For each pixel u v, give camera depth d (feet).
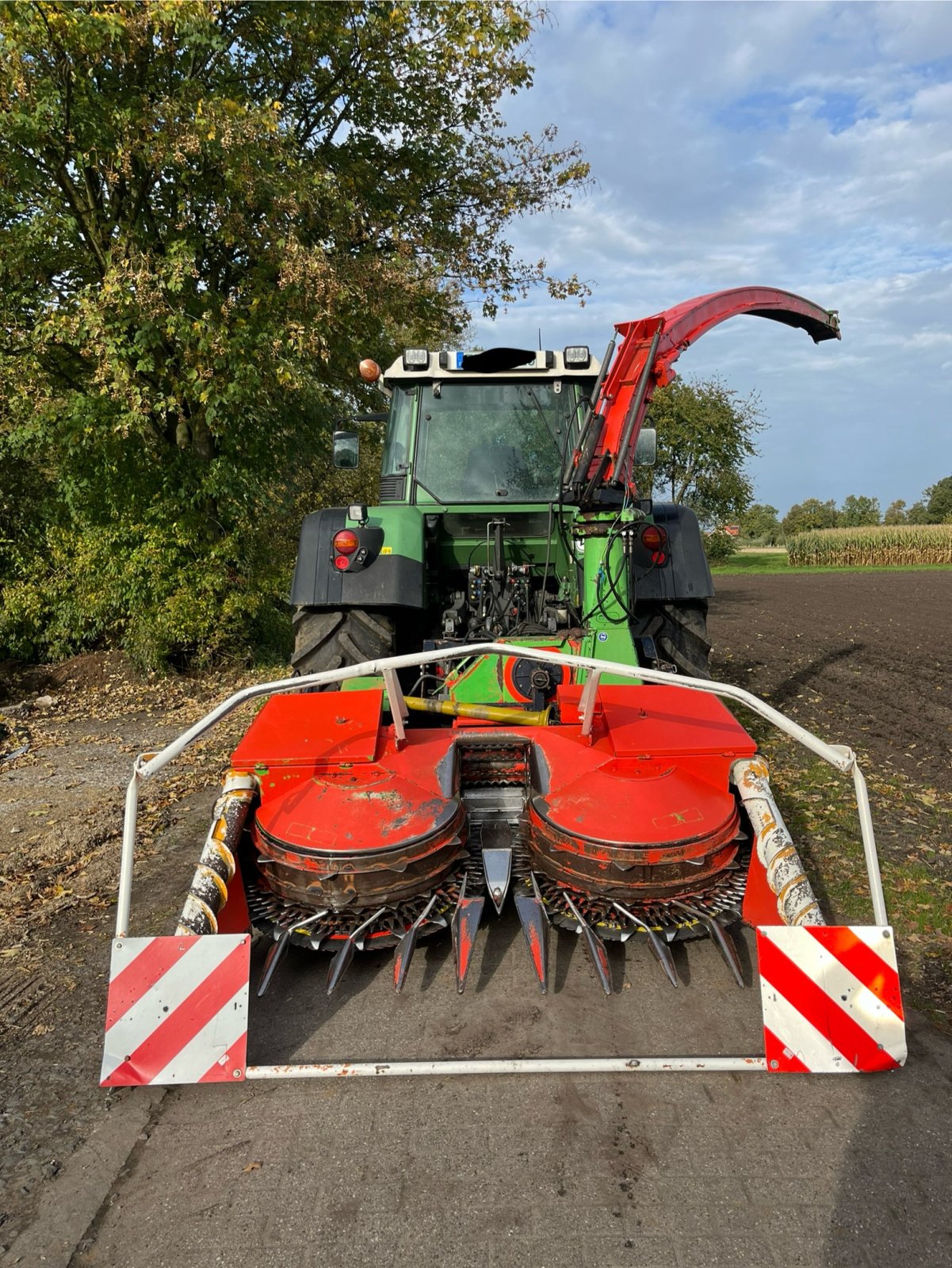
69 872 13.74
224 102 25.93
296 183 27.14
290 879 8.98
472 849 10.31
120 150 26.25
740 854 9.62
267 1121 7.61
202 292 29.48
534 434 16.08
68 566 30.25
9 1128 7.64
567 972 9.83
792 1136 7.20
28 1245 6.36
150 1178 6.99
